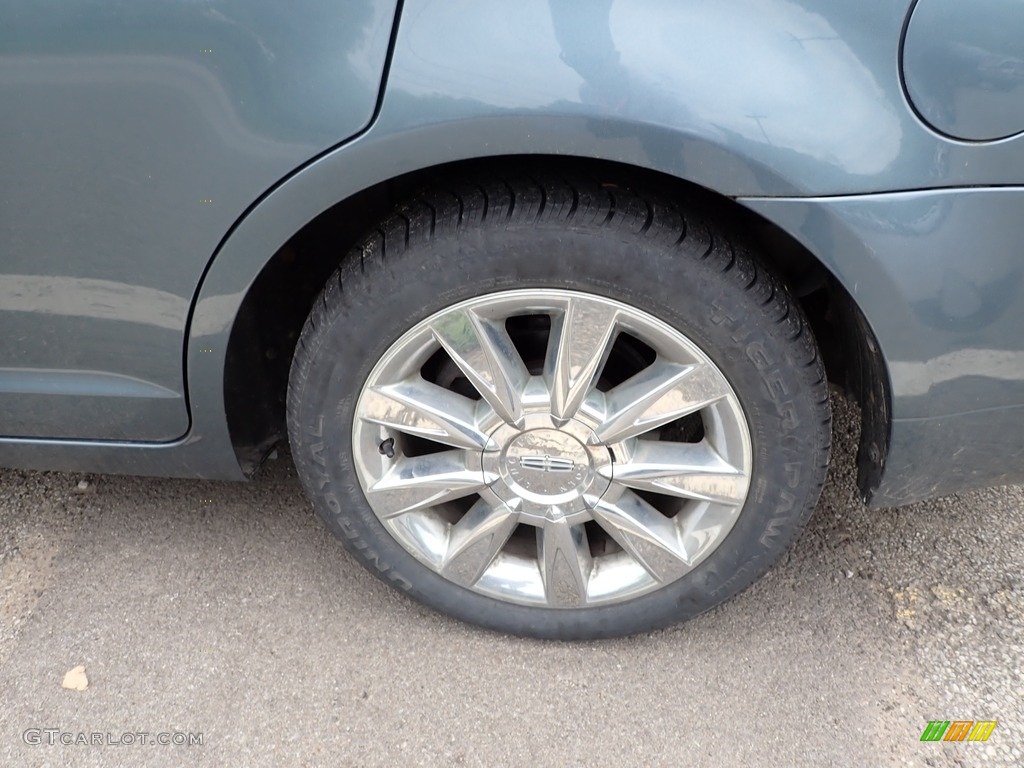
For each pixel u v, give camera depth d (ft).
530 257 5.04
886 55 4.39
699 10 4.41
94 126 4.89
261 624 6.82
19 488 8.06
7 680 6.38
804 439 5.46
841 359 6.27
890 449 5.43
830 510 7.77
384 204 5.79
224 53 4.64
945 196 4.58
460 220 5.04
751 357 5.21
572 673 6.48
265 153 4.83
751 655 6.58
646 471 5.78
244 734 6.03
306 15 4.56
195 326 5.53
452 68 4.52
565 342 5.32
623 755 5.91
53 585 7.12
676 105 4.45
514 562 6.53
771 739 5.99
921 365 5.05
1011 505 7.80
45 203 5.17
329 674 6.45
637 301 5.12
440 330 5.38
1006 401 5.20
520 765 5.85
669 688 6.36
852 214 4.62
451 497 6.11
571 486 5.90
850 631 6.74
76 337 5.73
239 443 6.26
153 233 5.19
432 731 6.06
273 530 7.64
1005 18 4.25
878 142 4.49
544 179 5.08
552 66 4.47
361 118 4.66
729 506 5.80
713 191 4.90
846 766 5.81
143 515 7.79
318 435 5.87
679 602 6.29
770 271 5.27
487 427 5.75
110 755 5.88
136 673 6.43
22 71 4.77
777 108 4.44
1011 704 6.18
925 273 4.75
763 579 7.18
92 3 4.60
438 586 6.48
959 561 7.29
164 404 5.97
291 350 6.46
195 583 7.14
